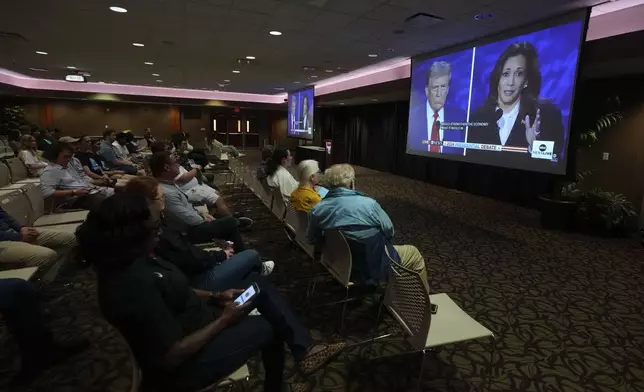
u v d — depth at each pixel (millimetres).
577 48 4387
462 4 4344
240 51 7246
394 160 12031
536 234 5133
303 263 3758
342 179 2518
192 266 2121
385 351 2334
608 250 4473
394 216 6113
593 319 2797
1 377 2006
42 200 3676
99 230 1169
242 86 13672
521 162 5180
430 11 4633
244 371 1519
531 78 4961
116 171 5973
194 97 16297
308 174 3191
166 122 16906
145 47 7012
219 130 18062
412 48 6695
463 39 5957
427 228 5359
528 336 2547
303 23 5250
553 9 4430
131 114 16266
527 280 3516
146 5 4559
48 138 8414
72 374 2037
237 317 1354
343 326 2611
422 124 7230
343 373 2121
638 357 2328
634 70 5066
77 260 1218
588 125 5773
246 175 6055
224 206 4391
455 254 4227
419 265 2596
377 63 8422
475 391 1982
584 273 3713
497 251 4352
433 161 10062
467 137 6109
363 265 2363
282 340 1625
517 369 2182
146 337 1162
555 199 5473
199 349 1246
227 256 2561
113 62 8828
